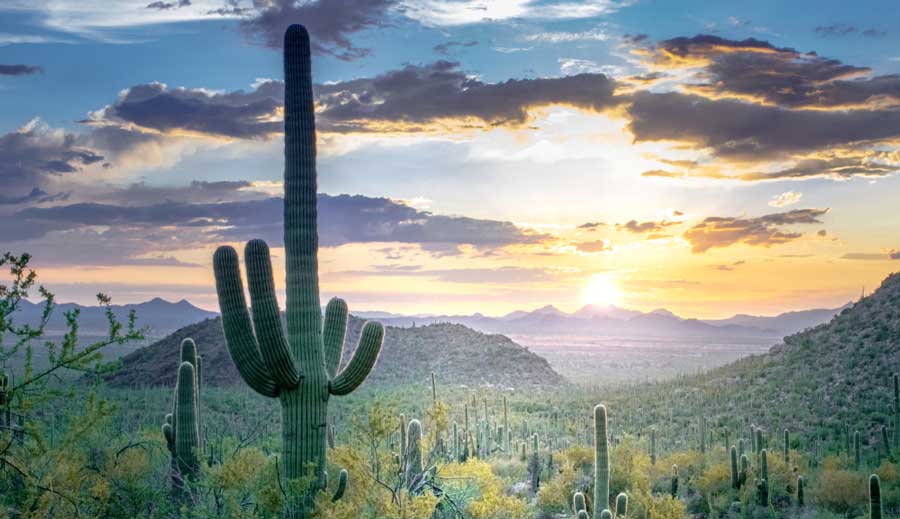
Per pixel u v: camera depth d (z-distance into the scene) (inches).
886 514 1178.6
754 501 1289.4
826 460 1460.4
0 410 315.3
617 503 771.4
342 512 431.2
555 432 2527.1
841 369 2672.2
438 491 565.6
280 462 475.5
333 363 496.7
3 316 296.4
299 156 479.2
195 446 609.6
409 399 3316.9
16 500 358.9
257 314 442.3
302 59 488.1
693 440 2253.9
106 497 419.2
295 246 474.3
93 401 359.9
